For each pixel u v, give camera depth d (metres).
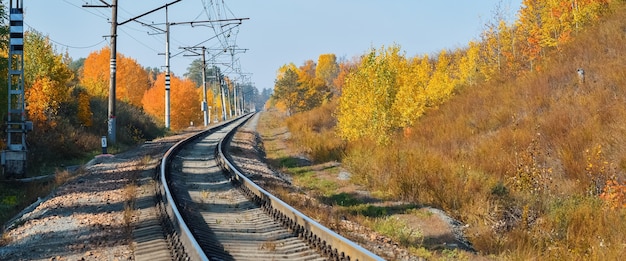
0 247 8.30
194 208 11.02
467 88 31.89
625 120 16.64
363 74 23.56
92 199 11.98
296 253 7.79
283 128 48.91
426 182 14.48
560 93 22.17
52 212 10.59
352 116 24.19
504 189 13.89
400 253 8.43
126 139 31.02
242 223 9.98
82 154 23.34
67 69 27.41
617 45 23.09
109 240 8.47
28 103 23.41
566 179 15.23
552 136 18.28
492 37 35.47
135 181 14.59
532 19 34.31
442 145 22.23
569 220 10.87
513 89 25.66
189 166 19.11
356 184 16.88
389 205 13.12
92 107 32.72
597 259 8.28
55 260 7.40
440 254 8.86
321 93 74.25
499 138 20.08
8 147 16.80
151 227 9.12
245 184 13.53
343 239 7.22
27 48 25.83
